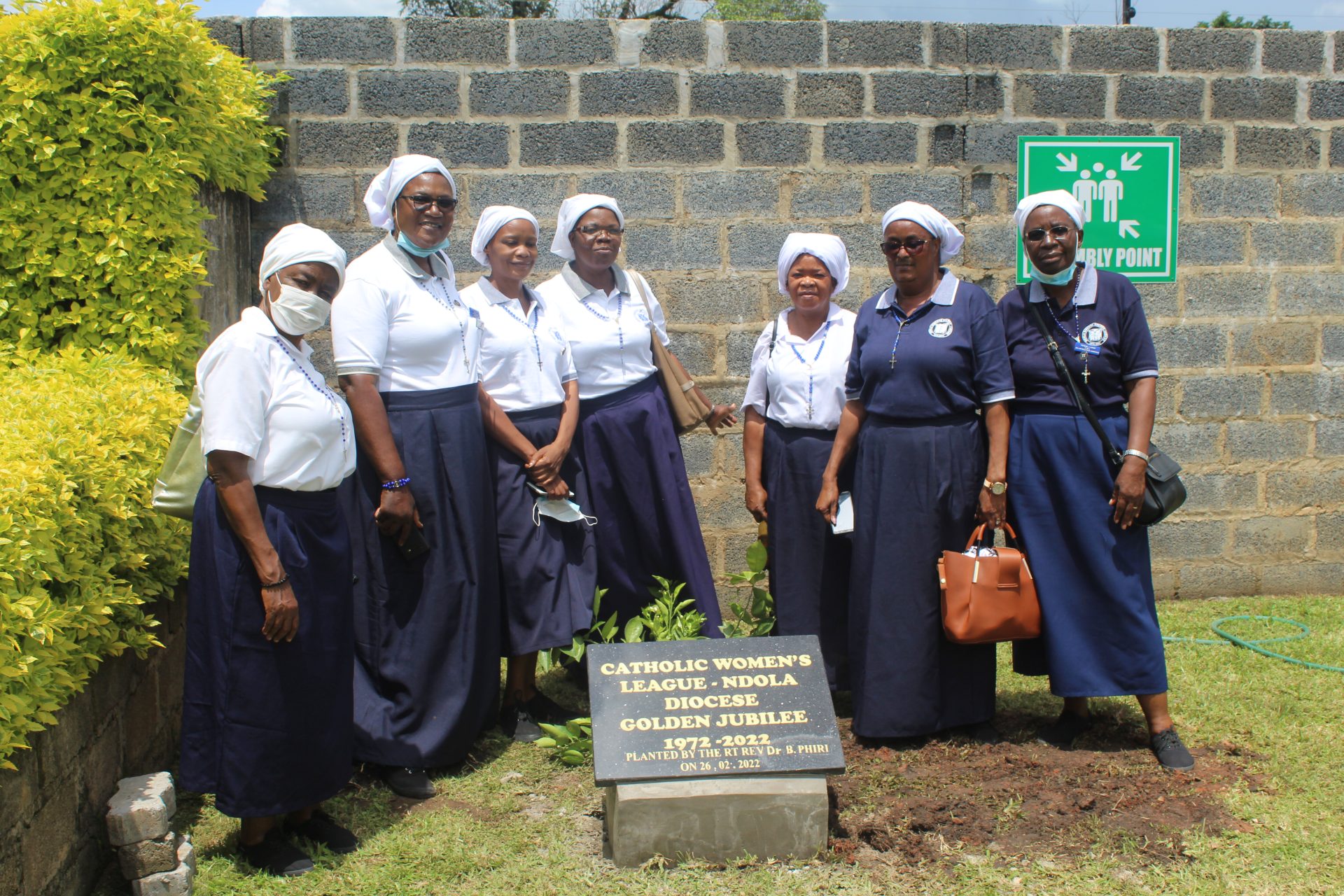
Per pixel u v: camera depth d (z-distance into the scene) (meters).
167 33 4.31
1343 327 5.82
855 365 4.00
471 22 5.23
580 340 4.16
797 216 5.46
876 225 5.50
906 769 3.71
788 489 4.21
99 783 3.11
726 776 3.12
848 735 4.05
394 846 3.20
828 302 4.25
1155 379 3.69
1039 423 3.76
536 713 4.11
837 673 4.27
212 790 2.96
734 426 5.53
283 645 2.95
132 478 3.35
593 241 4.12
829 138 5.44
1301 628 5.23
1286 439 5.84
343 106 5.23
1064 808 3.36
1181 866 3.04
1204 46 5.61
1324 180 5.75
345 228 5.28
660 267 5.43
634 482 4.23
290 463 2.94
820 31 5.39
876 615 3.88
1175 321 5.72
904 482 3.85
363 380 3.49
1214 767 3.63
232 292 5.08
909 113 5.46
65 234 4.30
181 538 3.70
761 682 3.29
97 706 3.12
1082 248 5.63
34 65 4.26
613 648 3.35
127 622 3.29
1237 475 5.84
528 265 3.96
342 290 3.56
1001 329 3.78
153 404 3.80
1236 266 5.73
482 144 5.29
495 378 3.96
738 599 5.60
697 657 3.34
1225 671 4.57
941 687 3.91
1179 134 5.64
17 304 4.29
